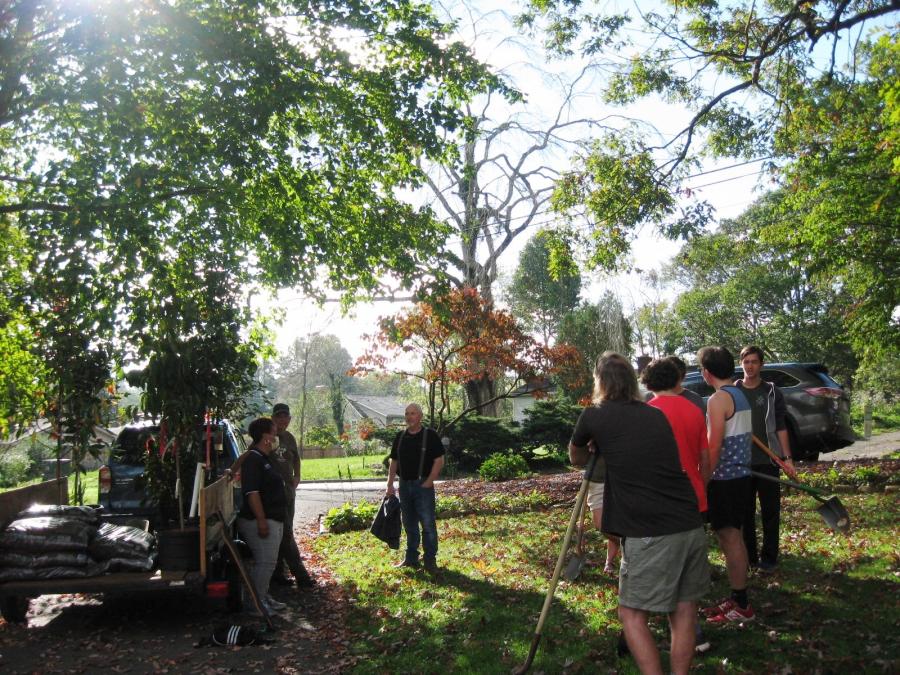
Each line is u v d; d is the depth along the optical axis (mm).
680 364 5074
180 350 7309
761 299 50281
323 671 5383
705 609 5766
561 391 31719
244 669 5551
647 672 3789
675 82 13719
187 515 7496
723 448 5461
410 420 8609
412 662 5375
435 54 10820
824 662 4473
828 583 6191
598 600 6434
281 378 58375
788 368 15844
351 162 12180
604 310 42781
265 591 6988
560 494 13664
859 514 9445
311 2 10219
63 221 9109
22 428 10680
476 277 30438
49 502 8453
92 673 5613
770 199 23797
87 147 10500
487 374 21578
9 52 8609
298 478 8422
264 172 11211
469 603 6828
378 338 19000
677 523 3861
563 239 14883
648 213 13656
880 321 17375
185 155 9844
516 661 5105
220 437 7945
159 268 8727
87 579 6699
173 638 6535
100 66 9094
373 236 12141
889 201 14562
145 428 8906
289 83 9867
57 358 8148
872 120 13625
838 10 9844
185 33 9078
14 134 11016
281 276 11281
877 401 41062
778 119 13680
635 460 3928
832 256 16109
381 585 7938
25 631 6922
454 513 13016
